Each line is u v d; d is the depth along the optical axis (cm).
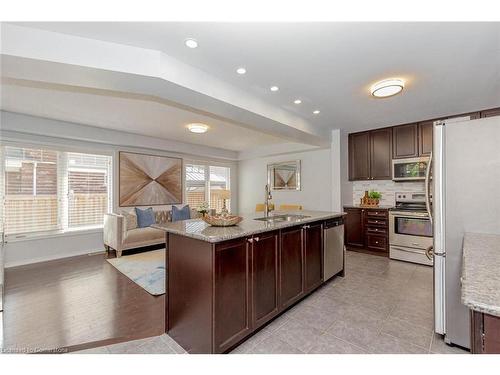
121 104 318
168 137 523
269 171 649
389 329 200
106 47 178
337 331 197
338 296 264
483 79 249
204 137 522
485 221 164
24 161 382
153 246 503
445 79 249
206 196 662
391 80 246
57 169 416
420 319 215
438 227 183
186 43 182
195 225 211
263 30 168
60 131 395
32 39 160
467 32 172
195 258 170
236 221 210
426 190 196
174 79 200
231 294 168
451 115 365
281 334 193
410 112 354
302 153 575
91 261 391
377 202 470
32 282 302
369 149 459
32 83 250
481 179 165
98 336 191
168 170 571
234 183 733
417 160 398
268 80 247
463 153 171
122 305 243
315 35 175
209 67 219
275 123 324
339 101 309
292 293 231
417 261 375
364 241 443
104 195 473
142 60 186
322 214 309
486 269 93
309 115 367
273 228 203
